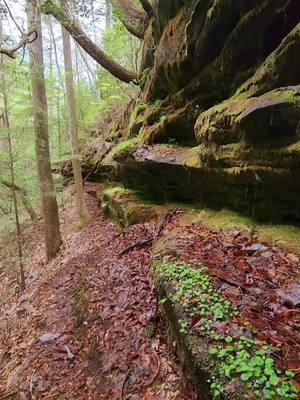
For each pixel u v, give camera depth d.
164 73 7.86
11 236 12.67
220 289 3.51
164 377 3.47
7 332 7.04
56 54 19.92
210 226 5.70
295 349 2.56
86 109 18.34
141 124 10.02
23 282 9.59
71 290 6.90
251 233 4.89
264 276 3.65
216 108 5.34
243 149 4.68
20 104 9.97
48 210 10.41
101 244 8.70
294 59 3.98
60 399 4.06
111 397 3.61
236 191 5.44
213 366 2.57
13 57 6.86
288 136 3.96
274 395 2.18
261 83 4.60
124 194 10.20
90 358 4.48
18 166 10.10
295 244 4.21
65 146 15.38
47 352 5.05
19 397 4.39
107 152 14.75
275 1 4.23
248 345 2.64
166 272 4.15
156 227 7.21
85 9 8.71
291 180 4.14
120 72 10.62
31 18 7.99
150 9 8.28
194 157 6.43
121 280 5.84
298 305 3.08
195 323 3.11
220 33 5.32
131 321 4.62
